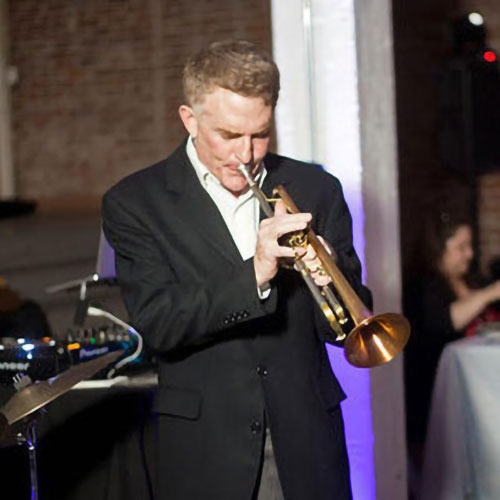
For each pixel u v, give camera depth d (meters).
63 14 12.48
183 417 2.66
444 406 4.18
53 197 12.80
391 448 3.86
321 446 2.64
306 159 3.93
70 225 11.80
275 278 2.67
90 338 3.56
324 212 2.79
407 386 5.02
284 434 2.63
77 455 3.34
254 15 11.36
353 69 3.86
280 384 2.64
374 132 3.89
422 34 8.49
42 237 11.13
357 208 3.89
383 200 3.89
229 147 2.53
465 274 5.05
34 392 2.86
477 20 7.28
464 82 7.18
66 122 12.66
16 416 2.78
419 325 5.02
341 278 2.50
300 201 2.75
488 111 7.20
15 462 3.38
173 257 2.68
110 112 12.41
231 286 2.54
